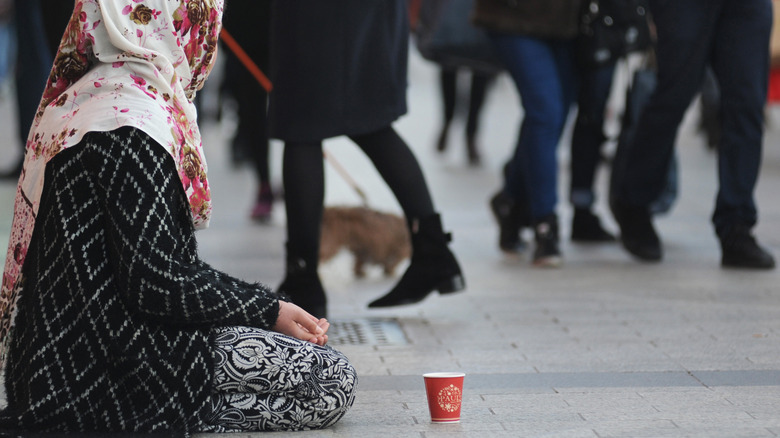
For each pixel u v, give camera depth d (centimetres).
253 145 1820
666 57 1357
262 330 724
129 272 656
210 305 684
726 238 1386
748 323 1088
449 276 1096
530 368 930
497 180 2369
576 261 1474
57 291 671
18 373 708
